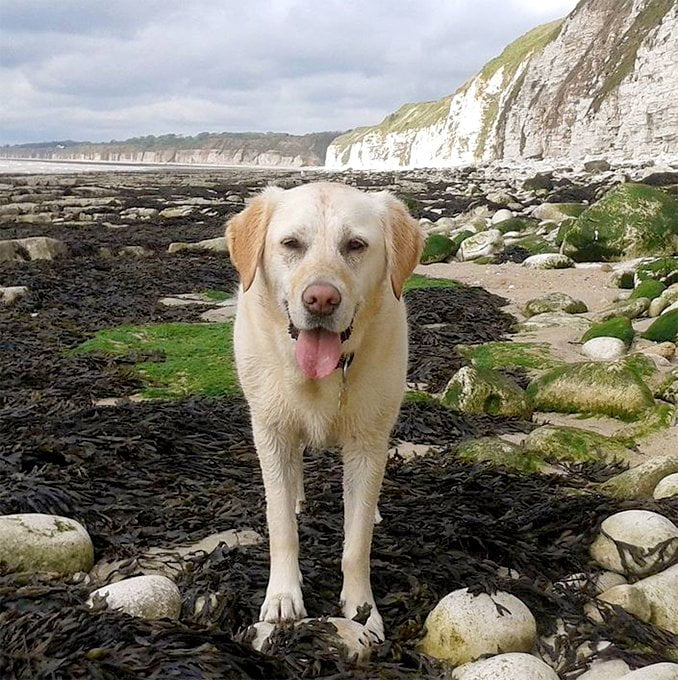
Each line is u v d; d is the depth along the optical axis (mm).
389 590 1260
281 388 1198
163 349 2646
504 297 3723
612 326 2703
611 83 21359
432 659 1084
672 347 2502
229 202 8820
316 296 1098
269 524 1221
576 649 1117
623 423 2012
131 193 10234
